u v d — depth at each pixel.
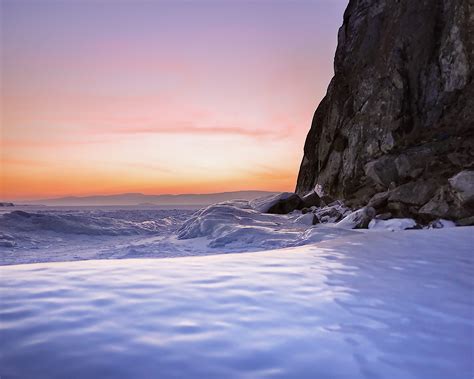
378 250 5.32
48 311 2.41
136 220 16.33
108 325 2.23
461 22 13.72
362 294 3.05
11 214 12.33
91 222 12.80
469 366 1.91
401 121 15.06
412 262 4.43
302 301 2.83
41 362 1.80
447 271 3.96
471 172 10.38
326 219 13.27
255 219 11.85
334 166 18.31
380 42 17.56
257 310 2.60
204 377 1.71
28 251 8.68
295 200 15.23
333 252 5.19
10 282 3.07
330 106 19.70
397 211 11.99
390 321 2.48
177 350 1.96
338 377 1.76
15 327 2.15
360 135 16.67
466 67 13.54
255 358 1.91
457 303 2.88
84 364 1.79
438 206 10.84
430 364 1.92
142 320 2.32
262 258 4.66
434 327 2.40
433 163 12.84
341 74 19.75
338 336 2.22
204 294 2.91
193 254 7.79
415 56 15.29
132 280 3.25
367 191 15.73
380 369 1.85
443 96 14.20
